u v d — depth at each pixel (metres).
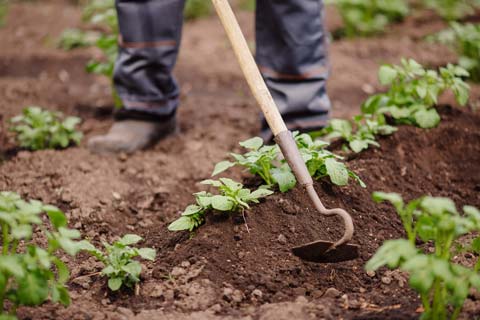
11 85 5.67
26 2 9.65
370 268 2.25
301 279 2.83
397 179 3.64
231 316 2.60
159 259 3.06
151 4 3.98
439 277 2.35
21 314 2.62
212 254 2.93
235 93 5.86
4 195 2.47
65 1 9.64
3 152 4.44
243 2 9.06
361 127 3.85
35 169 4.04
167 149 4.43
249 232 3.00
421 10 7.96
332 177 3.04
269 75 3.91
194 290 2.75
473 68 5.29
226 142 4.59
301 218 3.07
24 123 4.75
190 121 5.02
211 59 6.75
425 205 2.23
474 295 2.61
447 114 4.24
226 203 2.96
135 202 3.81
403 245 2.25
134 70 4.16
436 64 5.98
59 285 2.47
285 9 3.76
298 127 3.91
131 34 4.06
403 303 2.66
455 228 2.28
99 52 6.85
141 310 2.69
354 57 6.60
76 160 4.17
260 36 3.91
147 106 4.26
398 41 6.91
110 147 4.28
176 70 6.43
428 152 3.87
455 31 5.58
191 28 8.04
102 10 7.38
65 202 3.72
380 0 7.25
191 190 3.97
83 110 5.30
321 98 3.92
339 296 2.74
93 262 3.08
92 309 2.70
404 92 4.02
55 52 6.90
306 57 3.84
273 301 2.72
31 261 2.36
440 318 2.41
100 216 3.61
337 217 3.16
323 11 3.92
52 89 5.70
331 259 2.86
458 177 3.79
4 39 7.47
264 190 3.02
